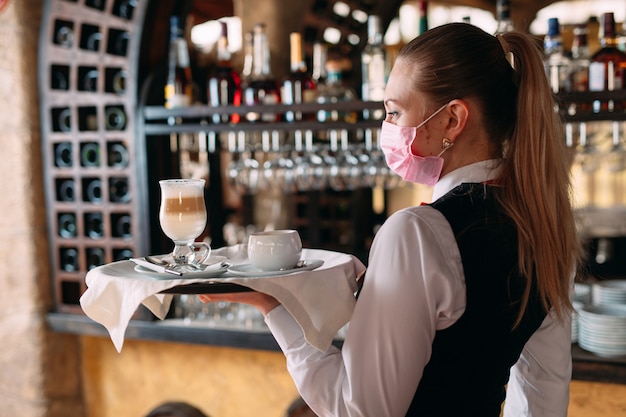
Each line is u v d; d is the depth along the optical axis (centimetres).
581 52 261
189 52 379
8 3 293
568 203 121
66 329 297
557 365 135
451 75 117
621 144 279
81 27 288
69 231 308
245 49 411
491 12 397
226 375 285
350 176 292
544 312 124
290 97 292
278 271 127
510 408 142
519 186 117
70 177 301
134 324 279
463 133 120
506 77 121
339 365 119
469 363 113
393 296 110
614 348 219
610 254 335
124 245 287
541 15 381
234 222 422
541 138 117
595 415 232
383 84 281
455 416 114
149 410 300
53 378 303
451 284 110
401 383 110
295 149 303
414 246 111
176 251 140
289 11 401
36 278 299
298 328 124
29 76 295
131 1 297
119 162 309
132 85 279
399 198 419
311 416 254
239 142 317
